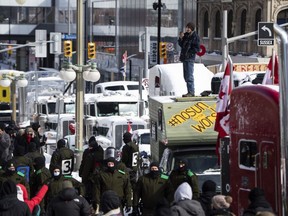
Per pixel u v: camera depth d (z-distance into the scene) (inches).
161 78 3048.7
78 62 2706.7
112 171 1742.1
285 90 1247.5
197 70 3078.2
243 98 1501.0
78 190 1710.1
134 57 7529.5
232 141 1542.8
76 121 2719.0
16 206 1307.8
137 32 7529.5
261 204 1253.7
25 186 1744.6
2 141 2490.2
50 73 4778.5
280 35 1251.2
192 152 1937.7
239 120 1518.2
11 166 1736.0
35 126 2576.3
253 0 6471.5
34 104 4175.7
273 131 1411.2
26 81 4284.0
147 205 1680.6
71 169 2066.9
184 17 7204.7
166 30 7239.2
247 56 6451.8
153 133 2124.8
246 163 1498.5
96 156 2028.8
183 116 1945.1
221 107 1680.6
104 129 3503.9
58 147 2065.7
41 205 1681.8
